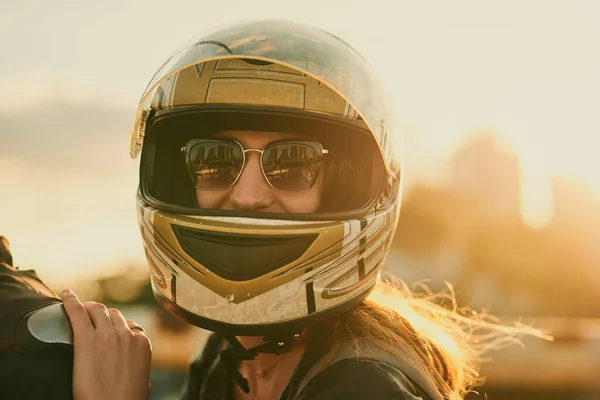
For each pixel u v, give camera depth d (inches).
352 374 60.2
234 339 69.6
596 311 802.2
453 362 80.0
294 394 64.6
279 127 68.6
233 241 66.5
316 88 68.6
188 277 68.3
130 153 78.9
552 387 276.4
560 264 838.5
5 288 60.2
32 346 56.5
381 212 71.9
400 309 77.7
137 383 61.2
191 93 69.6
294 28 72.8
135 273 673.0
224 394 74.9
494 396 276.1
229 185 69.0
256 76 68.3
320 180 70.3
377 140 70.4
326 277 67.8
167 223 69.3
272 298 66.6
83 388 58.2
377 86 73.9
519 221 1116.5
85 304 63.6
